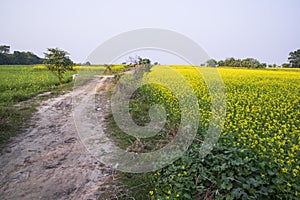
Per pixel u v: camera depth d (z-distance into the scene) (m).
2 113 5.99
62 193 3.16
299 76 15.58
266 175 3.08
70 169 3.75
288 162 3.31
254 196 2.73
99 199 3.03
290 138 4.54
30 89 10.90
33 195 3.12
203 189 2.96
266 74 16.39
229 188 2.83
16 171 3.69
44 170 3.72
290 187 2.86
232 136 4.34
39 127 5.68
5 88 11.37
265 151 3.69
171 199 2.84
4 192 3.17
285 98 8.16
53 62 12.95
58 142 4.79
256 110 6.46
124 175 3.54
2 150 4.38
